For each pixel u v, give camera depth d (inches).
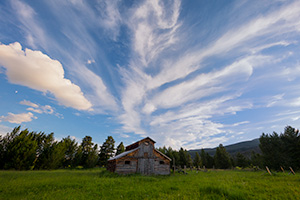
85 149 2098.9
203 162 2655.0
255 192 378.9
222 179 639.1
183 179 681.6
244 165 2226.9
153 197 355.6
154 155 1031.6
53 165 1502.2
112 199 341.1
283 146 1584.6
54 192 394.3
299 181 517.0
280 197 325.7
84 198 342.0
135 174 893.2
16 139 1355.8
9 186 441.4
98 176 750.5
